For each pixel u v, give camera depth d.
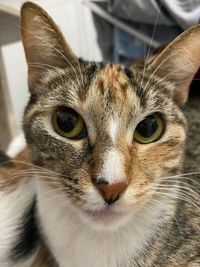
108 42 0.31
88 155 0.09
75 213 0.10
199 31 0.11
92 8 0.29
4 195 0.11
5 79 0.23
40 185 0.10
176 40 0.11
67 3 0.29
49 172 0.10
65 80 0.10
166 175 0.10
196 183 0.13
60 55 0.11
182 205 0.12
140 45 0.29
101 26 0.31
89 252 0.10
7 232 0.11
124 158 0.09
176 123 0.11
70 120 0.10
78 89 0.10
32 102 0.11
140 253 0.10
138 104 0.10
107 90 0.10
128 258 0.10
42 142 0.10
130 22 0.29
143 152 0.10
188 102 0.20
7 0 0.19
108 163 0.09
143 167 0.09
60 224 0.10
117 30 0.30
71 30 0.30
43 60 0.11
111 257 0.10
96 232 0.10
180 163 0.11
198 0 0.25
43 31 0.10
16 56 0.27
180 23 0.26
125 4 0.27
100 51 0.32
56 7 0.28
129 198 0.09
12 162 0.12
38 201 0.11
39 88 0.11
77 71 0.10
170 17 0.26
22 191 0.11
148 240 0.11
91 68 0.11
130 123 0.10
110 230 0.10
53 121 0.10
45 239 0.11
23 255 0.11
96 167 0.09
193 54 0.11
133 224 0.10
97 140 0.09
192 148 0.16
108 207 0.09
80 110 0.09
